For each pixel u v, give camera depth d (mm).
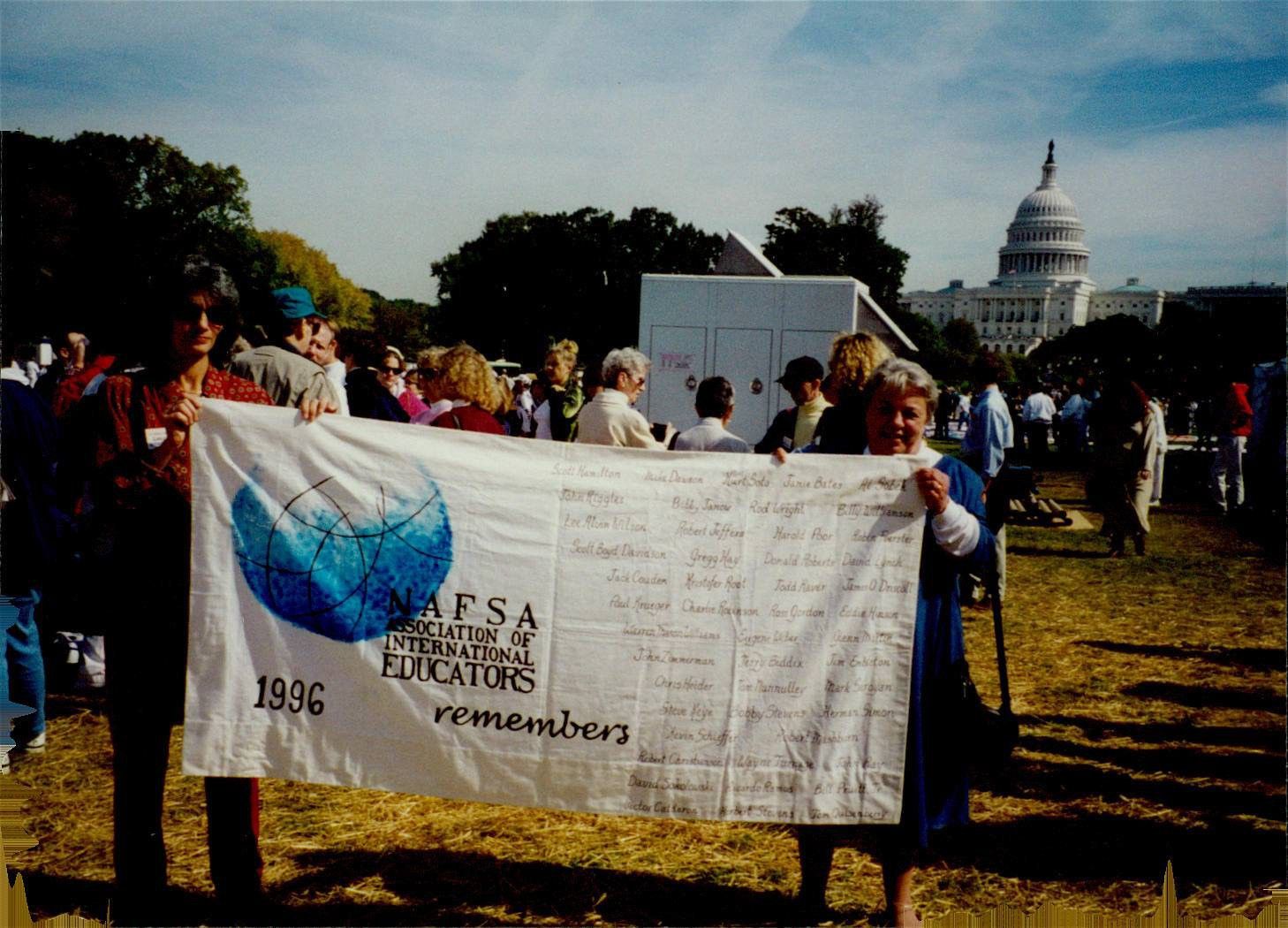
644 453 3299
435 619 3314
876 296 71750
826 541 3299
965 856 4062
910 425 3338
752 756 3307
